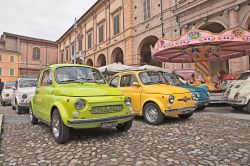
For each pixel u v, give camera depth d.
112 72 17.58
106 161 4.10
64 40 48.38
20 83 11.98
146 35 22.70
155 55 15.24
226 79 13.70
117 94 5.73
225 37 11.11
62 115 5.08
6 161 4.26
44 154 4.60
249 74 10.00
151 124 7.27
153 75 8.48
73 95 5.19
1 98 15.90
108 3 29.41
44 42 54.28
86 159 4.23
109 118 5.29
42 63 53.78
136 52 24.19
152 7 21.95
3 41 51.12
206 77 13.41
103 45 30.72
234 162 3.94
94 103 5.20
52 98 5.74
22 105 10.47
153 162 4.00
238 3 14.13
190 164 3.89
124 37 25.70
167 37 19.94
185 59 17.00
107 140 5.46
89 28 34.97
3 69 48.22
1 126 7.30
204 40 11.48
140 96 7.73
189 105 7.44
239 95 9.47
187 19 17.77
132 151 4.60
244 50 14.22
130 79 8.42
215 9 15.58
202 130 6.21
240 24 14.24
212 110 10.46
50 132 6.53
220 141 5.14
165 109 6.95
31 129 7.01
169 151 4.56
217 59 16.17
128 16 24.95
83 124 5.03
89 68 6.93
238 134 5.71
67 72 6.40
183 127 6.68
